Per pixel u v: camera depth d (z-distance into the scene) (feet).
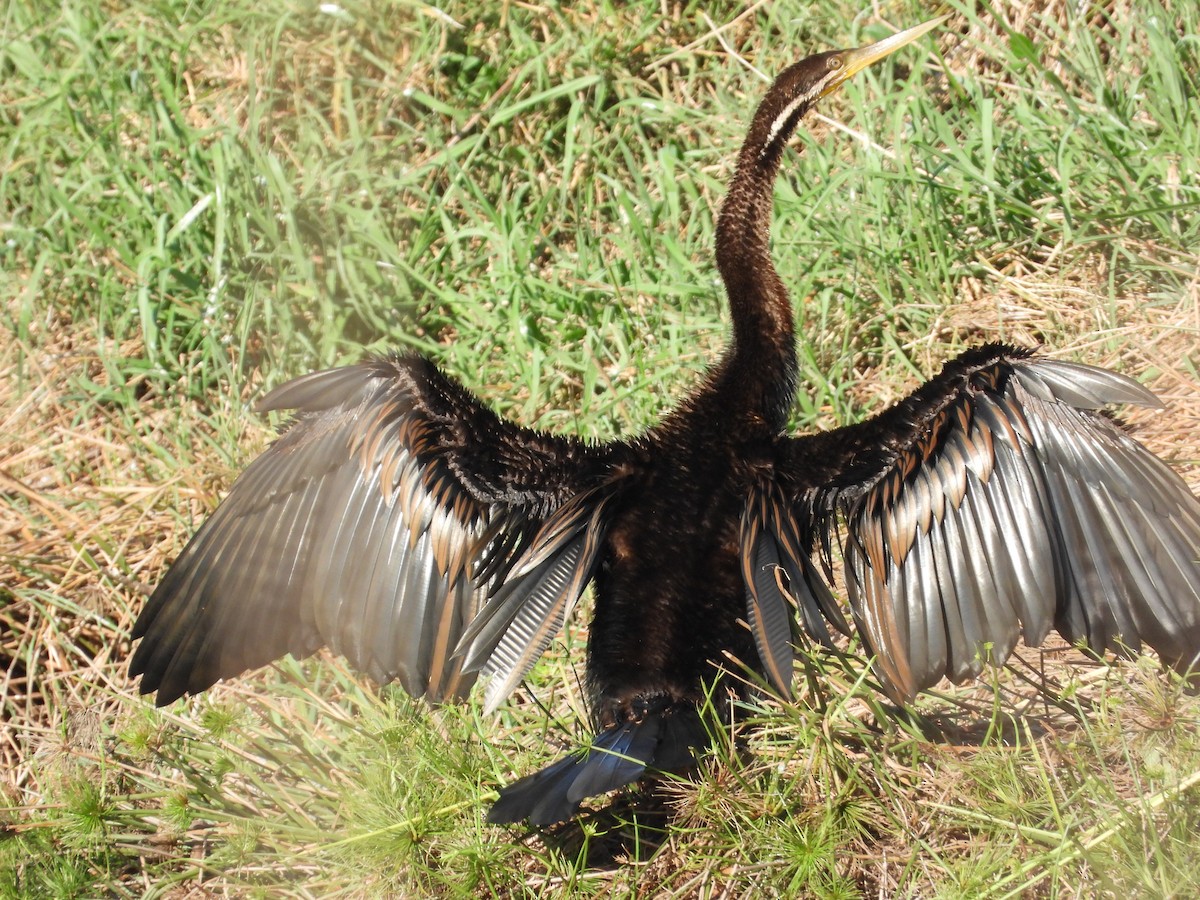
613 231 60.59
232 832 37.37
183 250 58.75
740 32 66.39
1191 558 34.17
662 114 63.10
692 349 53.42
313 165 59.57
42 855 39.32
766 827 33.86
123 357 55.93
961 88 58.85
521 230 59.36
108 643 47.16
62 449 53.36
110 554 48.96
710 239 57.72
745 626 36.68
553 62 65.16
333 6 63.72
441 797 36.81
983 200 56.70
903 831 34.19
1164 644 34.35
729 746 34.78
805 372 51.96
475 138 61.46
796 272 55.31
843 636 42.11
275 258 56.44
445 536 35.99
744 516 36.32
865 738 36.37
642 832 36.29
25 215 61.67
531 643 34.65
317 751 40.78
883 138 60.49
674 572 36.81
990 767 34.35
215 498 50.16
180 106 61.62
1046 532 34.53
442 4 66.18
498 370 55.42
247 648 36.76
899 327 54.60
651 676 35.70
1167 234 52.85
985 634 35.09
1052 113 58.29
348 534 36.09
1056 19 62.54
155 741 40.37
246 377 55.72
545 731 39.24
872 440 36.78
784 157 60.85
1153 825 31.73
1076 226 55.06
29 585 48.73
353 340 56.44
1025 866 31.68
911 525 35.81
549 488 37.06
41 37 65.77
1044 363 34.73
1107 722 36.06
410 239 60.59
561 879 35.45
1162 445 46.50
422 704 40.06
